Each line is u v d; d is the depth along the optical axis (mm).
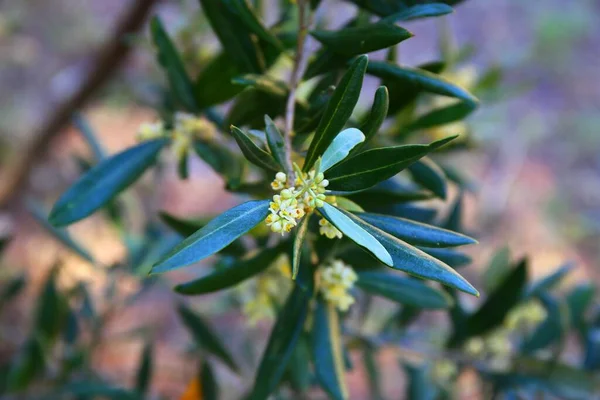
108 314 788
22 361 685
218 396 706
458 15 2398
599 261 1913
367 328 702
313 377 660
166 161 822
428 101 597
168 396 936
